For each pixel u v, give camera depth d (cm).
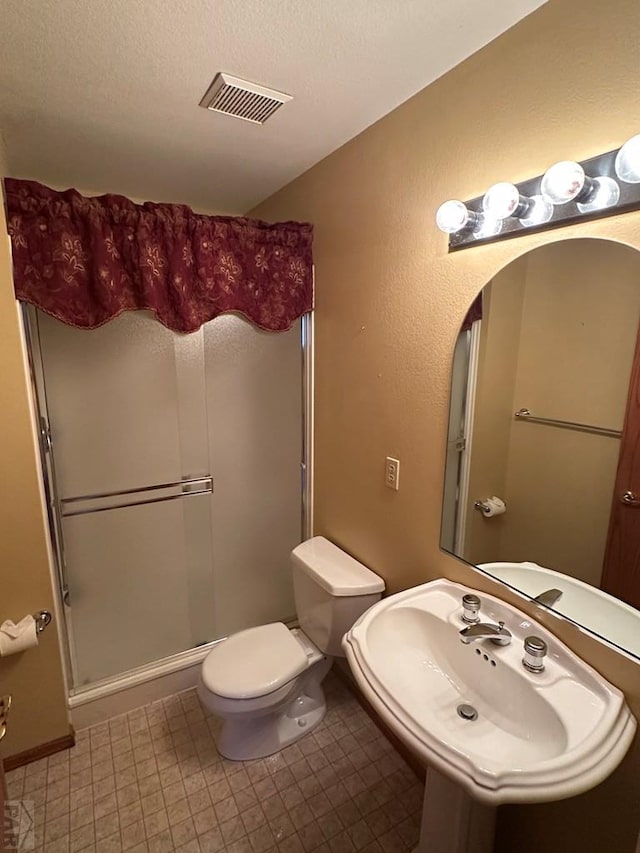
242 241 180
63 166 189
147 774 164
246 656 169
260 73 126
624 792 103
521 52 107
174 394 191
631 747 100
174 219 164
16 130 157
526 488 121
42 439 166
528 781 83
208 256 173
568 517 112
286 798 156
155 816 150
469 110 121
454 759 87
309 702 188
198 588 211
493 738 108
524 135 109
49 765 167
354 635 119
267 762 169
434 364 143
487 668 117
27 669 164
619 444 100
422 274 143
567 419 110
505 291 119
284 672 162
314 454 219
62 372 169
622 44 89
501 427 126
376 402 170
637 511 98
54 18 103
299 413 221
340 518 201
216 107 143
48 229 147
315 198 191
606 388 102
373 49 116
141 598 198
